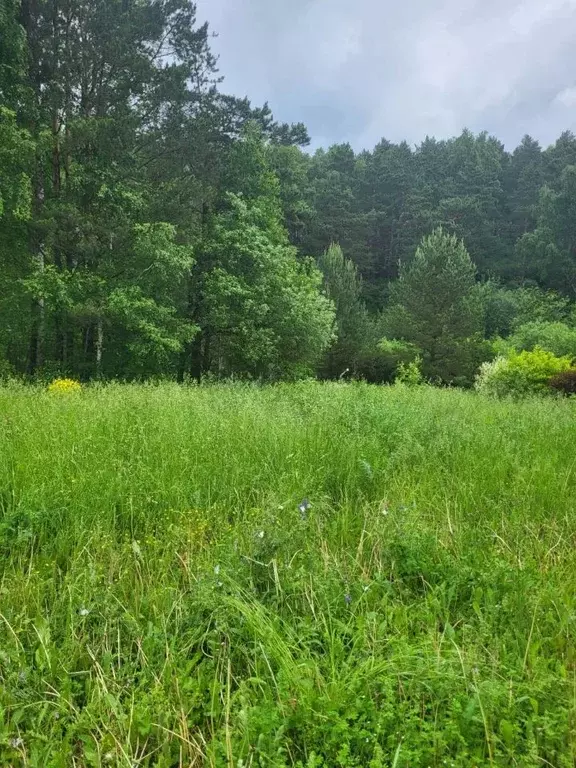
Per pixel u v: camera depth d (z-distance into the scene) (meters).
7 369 16.41
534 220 64.19
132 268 17.20
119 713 1.91
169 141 18.42
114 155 16.56
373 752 1.73
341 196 57.75
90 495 3.52
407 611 2.48
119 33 16.59
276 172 27.91
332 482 4.14
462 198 61.53
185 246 17.28
